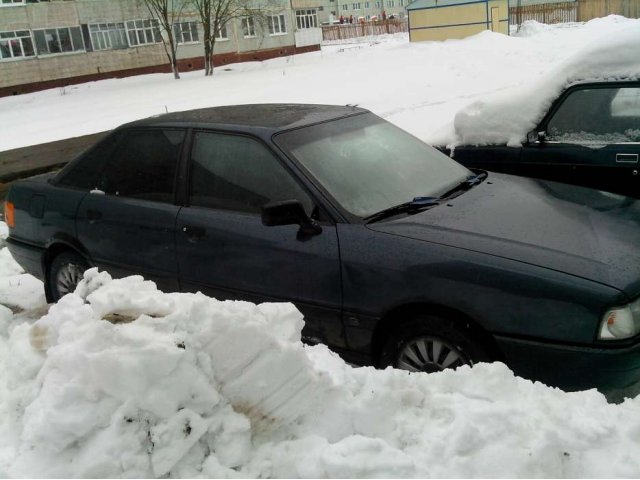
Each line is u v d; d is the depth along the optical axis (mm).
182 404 2273
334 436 2404
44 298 5168
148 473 2162
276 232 3602
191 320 2432
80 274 4762
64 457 2207
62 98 27031
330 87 19188
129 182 4418
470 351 3074
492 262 3006
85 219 4547
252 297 3738
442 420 2473
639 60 5059
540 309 2881
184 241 3971
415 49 26672
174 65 31438
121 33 34344
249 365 2406
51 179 5016
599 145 4988
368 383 2607
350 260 3334
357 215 3504
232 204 3861
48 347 2781
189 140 4152
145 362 2225
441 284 3078
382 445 2240
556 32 29562
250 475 2205
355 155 3975
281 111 4422
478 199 3779
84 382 2260
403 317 3297
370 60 26516
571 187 4074
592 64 5207
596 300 2793
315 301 3492
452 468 2209
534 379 2969
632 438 2312
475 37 26281
